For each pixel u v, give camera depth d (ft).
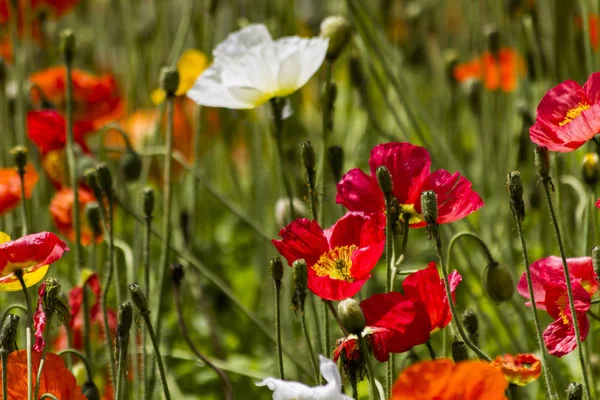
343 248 8.07
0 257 8.04
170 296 11.43
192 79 9.55
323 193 8.61
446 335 8.41
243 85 8.60
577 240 9.53
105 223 8.63
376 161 8.21
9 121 10.43
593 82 8.12
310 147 8.26
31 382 7.97
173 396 9.29
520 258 10.03
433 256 11.14
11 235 9.17
